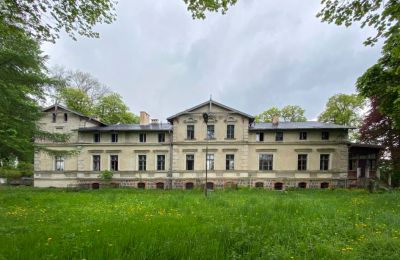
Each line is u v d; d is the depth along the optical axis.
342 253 5.52
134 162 34.88
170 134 34.69
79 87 47.09
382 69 17.28
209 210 11.48
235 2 6.62
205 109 34.22
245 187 31.58
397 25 5.27
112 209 12.46
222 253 5.07
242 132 33.34
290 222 8.27
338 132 31.94
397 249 5.59
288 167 32.62
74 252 5.15
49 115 36.47
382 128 27.48
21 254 4.97
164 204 13.64
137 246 5.40
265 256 5.15
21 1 5.88
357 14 5.54
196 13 6.79
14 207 13.05
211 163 33.78
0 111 14.52
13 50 13.62
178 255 4.99
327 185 31.59
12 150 17.34
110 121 47.19
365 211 11.20
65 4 6.10
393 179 34.06
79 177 35.16
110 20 6.83
